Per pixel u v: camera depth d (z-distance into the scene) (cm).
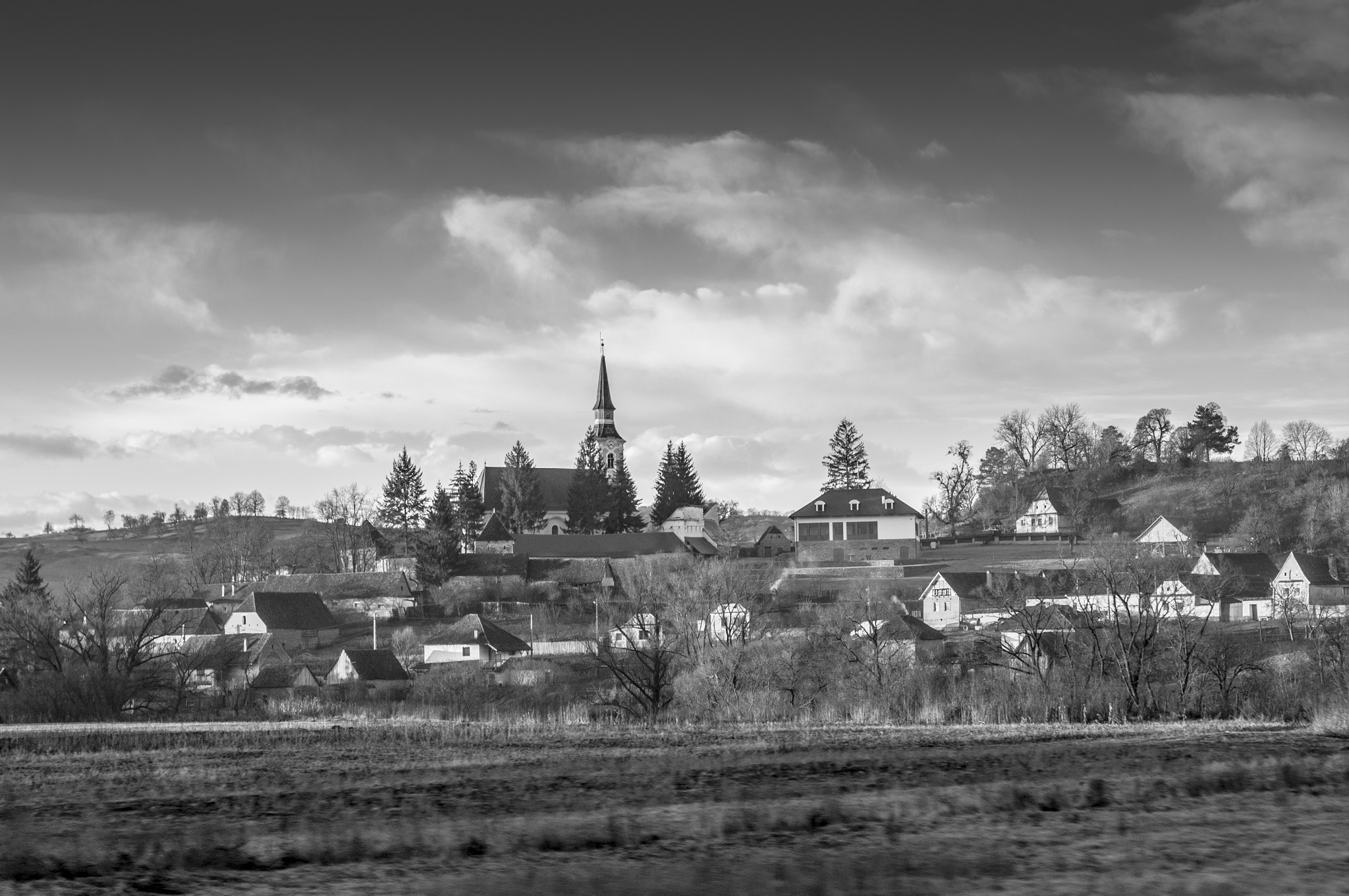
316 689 8369
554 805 2331
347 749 3322
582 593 14100
